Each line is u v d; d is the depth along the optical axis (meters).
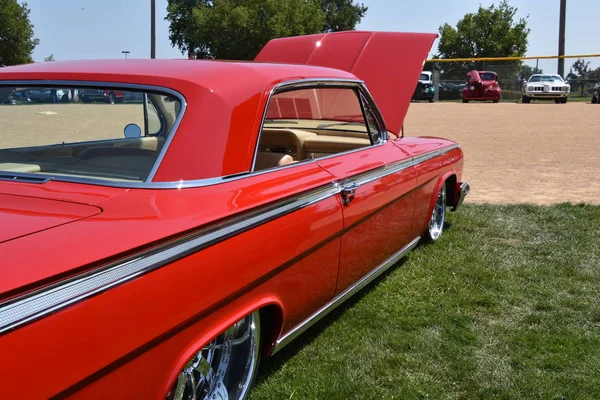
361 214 2.89
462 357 2.92
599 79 31.64
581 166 8.65
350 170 2.90
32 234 1.56
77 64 2.57
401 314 3.40
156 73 2.33
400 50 4.75
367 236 3.08
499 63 34.53
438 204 4.71
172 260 1.72
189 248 1.79
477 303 3.59
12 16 41.44
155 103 2.23
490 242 4.77
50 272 1.40
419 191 3.83
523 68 32.97
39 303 1.36
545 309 3.53
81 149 2.28
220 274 1.89
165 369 1.73
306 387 2.60
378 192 3.09
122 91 2.28
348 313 3.38
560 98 27.27
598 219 5.44
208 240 1.86
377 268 3.40
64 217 1.71
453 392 2.63
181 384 1.98
